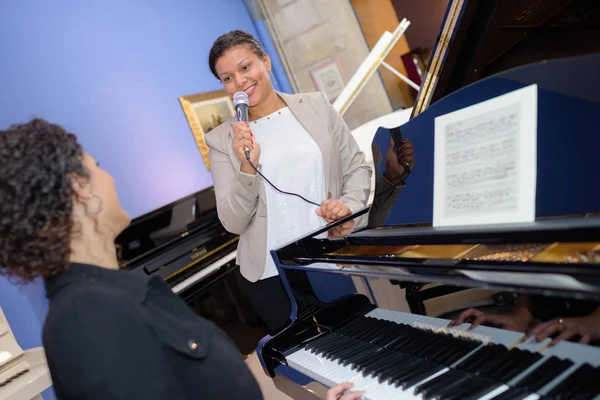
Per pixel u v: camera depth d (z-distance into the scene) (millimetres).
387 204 1388
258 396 907
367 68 3395
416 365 1097
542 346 855
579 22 1268
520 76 999
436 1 5062
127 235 2918
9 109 3102
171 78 4160
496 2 1170
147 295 833
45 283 789
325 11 5184
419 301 1087
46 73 3318
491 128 1021
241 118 1759
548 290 773
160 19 4191
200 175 4172
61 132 785
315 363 1290
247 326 3186
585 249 863
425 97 1506
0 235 712
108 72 3689
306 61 5297
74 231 765
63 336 704
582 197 909
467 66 1415
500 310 917
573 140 915
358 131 3479
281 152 1821
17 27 3229
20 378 2080
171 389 741
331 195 1831
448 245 1109
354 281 1269
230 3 4992
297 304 1475
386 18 5316
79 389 692
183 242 3113
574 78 907
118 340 715
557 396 840
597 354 780
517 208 967
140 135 3803
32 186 708
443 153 1123
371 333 1262
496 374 940
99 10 3732
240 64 1774
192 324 872
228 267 3178
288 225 1807
